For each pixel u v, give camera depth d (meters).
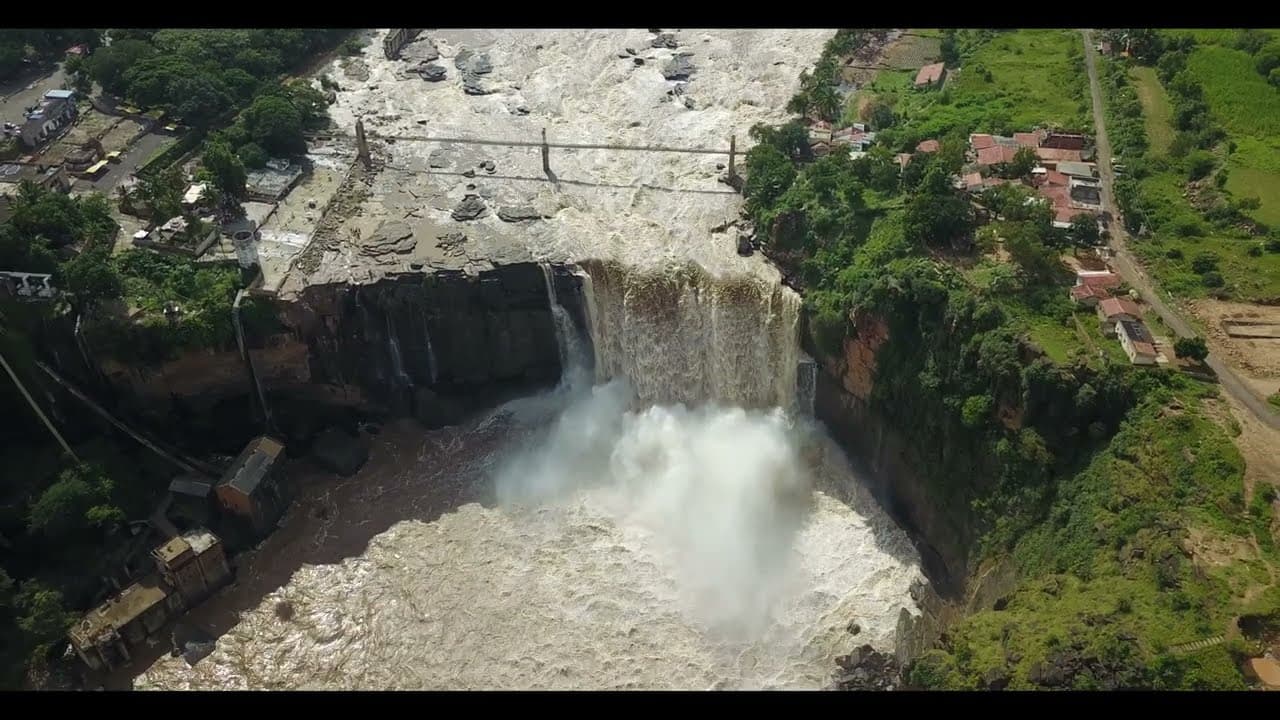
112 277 119.31
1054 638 88.19
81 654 104.06
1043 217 122.69
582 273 128.75
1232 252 123.12
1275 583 88.00
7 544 111.44
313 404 130.00
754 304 129.00
